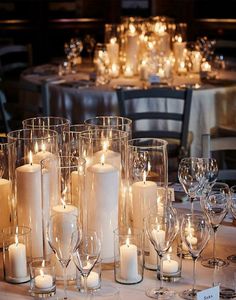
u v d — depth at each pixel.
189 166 2.15
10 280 1.77
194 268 1.72
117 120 2.17
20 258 1.77
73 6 8.12
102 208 1.82
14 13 8.05
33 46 8.15
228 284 1.74
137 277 1.76
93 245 1.69
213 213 1.89
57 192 1.86
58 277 1.76
